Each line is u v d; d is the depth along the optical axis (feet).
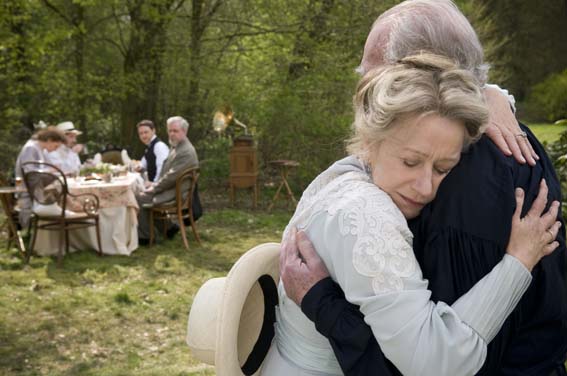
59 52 39.29
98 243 21.86
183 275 20.24
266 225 28.71
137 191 24.12
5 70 42.19
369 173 3.94
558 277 3.61
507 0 79.41
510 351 3.63
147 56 39.60
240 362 4.57
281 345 4.31
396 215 3.46
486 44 42.78
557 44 79.71
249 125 36.81
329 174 4.10
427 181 3.40
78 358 13.58
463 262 3.44
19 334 14.79
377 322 3.28
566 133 9.61
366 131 3.47
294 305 4.11
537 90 56.08
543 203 3.51
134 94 39.83
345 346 3.52
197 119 39.09
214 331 4.58
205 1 39.40
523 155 3.74
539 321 3.59
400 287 3.29
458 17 3.75
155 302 17.43
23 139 43.27
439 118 3.28
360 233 3.40
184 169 23.76
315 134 34.63
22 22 40.04
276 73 37.83
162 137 40.19
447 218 3.48
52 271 20.03
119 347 14.30
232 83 37.24
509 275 3.34
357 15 36.22
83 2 35.27
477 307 3.30
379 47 3.88
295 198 35.12
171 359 13.67
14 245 23.03
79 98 40.75
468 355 3.20
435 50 3.64
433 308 3.31
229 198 35.24
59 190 20.83
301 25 37.04
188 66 37.78
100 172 23.97
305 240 3.76
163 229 25.22
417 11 3.75
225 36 39.09
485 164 3.54
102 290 18.30
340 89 35.58
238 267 4.27
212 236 26.05
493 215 3.43
